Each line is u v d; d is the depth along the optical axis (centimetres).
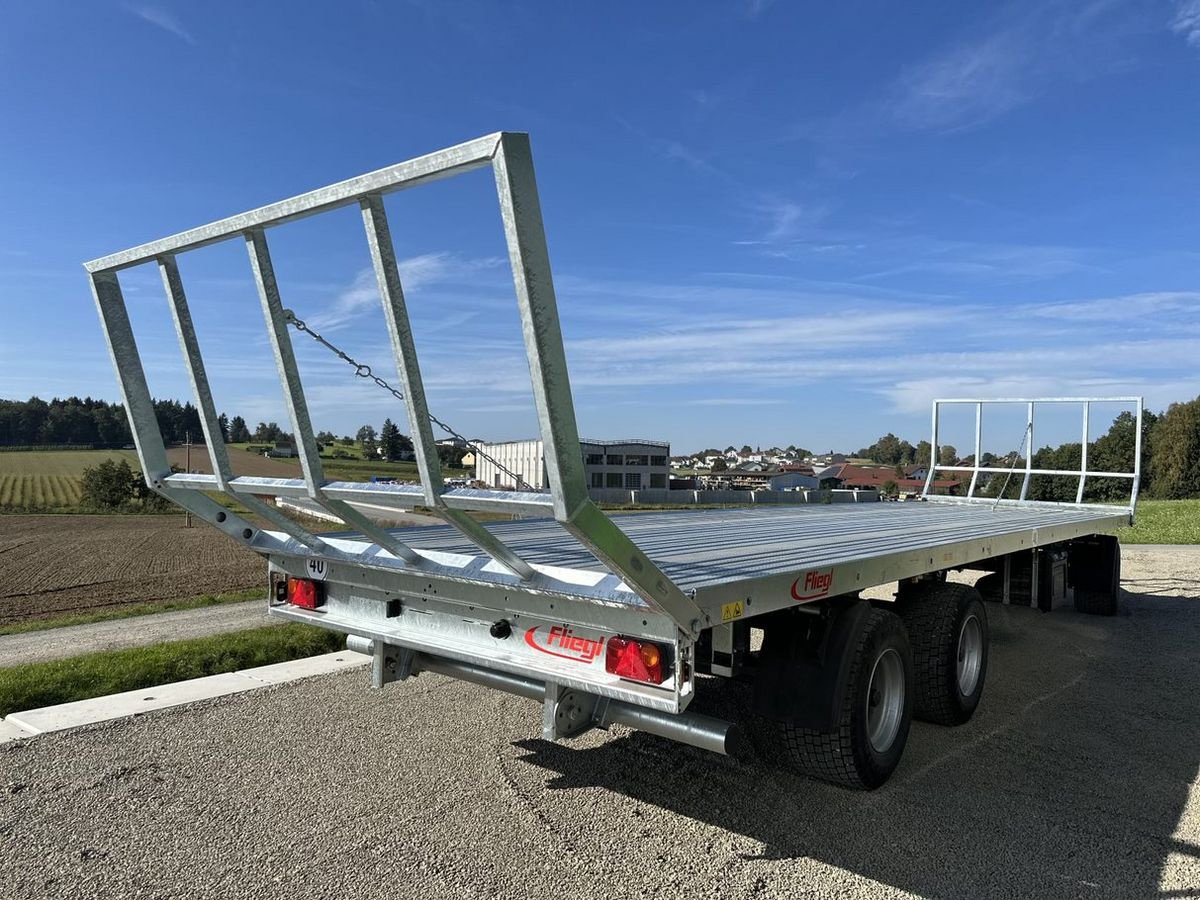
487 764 388
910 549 384
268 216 229
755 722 356
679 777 374
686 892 273
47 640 832
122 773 374
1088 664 609
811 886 278
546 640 278
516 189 173
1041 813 340
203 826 319
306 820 325
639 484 5322
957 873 288
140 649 617
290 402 252
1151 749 421
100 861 291
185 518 3912
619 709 285
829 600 337
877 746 353
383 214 211
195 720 452
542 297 179
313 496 262
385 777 371
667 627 237
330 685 525
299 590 382
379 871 285
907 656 367
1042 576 702
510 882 278
